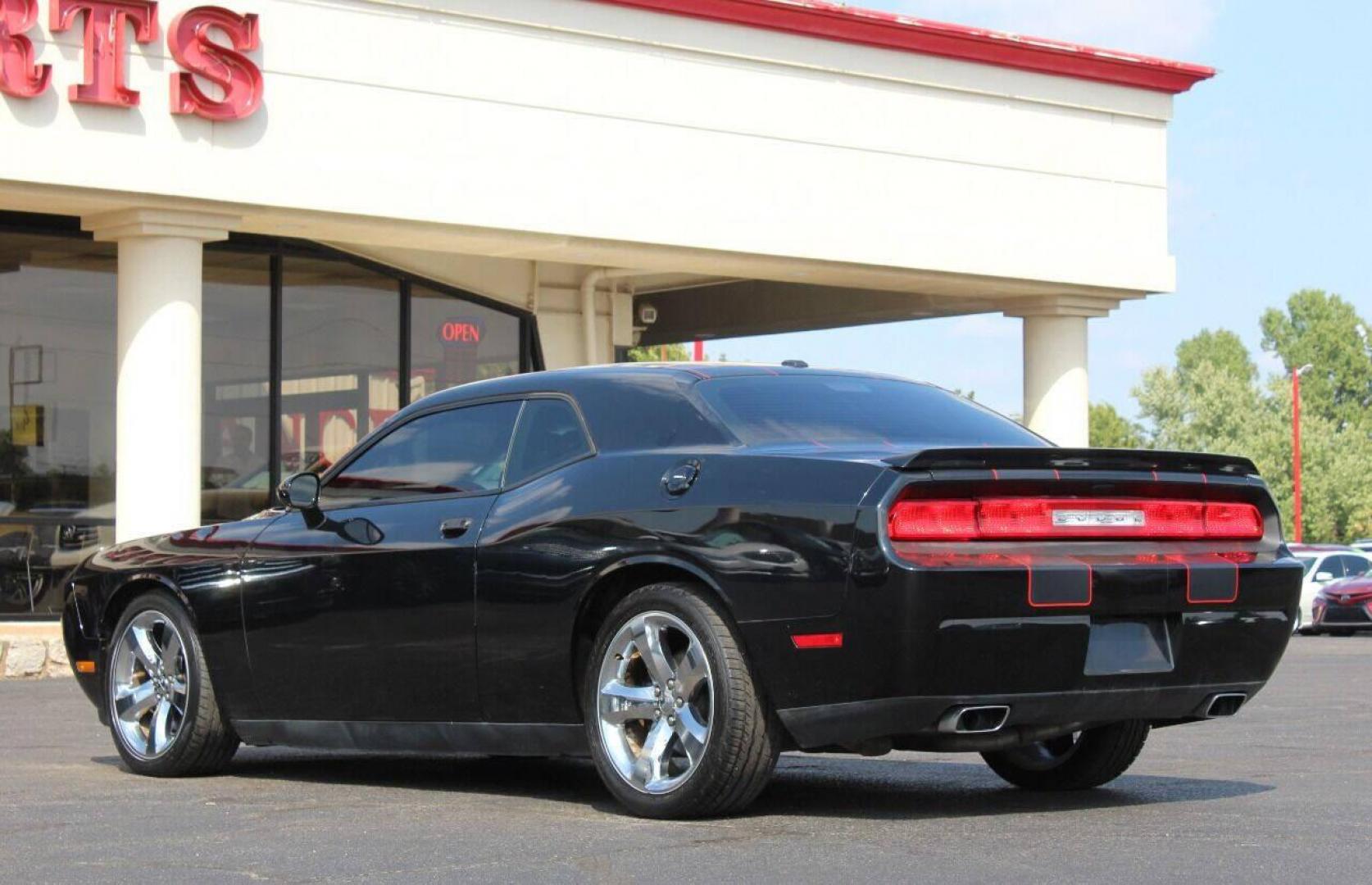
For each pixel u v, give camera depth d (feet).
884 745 20.75
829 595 19.97
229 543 26.63
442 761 29.32
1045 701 20.43
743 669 20.70
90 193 49.73
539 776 26.94
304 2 52.85
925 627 19.60
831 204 62.44
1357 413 452.35
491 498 23.62
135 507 51.78
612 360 75.92
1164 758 29.32
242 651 26.08
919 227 64.34
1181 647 21.25
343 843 20.08
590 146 57.77
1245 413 362.94
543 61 56.95
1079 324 71.05
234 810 22.94
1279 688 49.47
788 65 61.57
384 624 24.25
